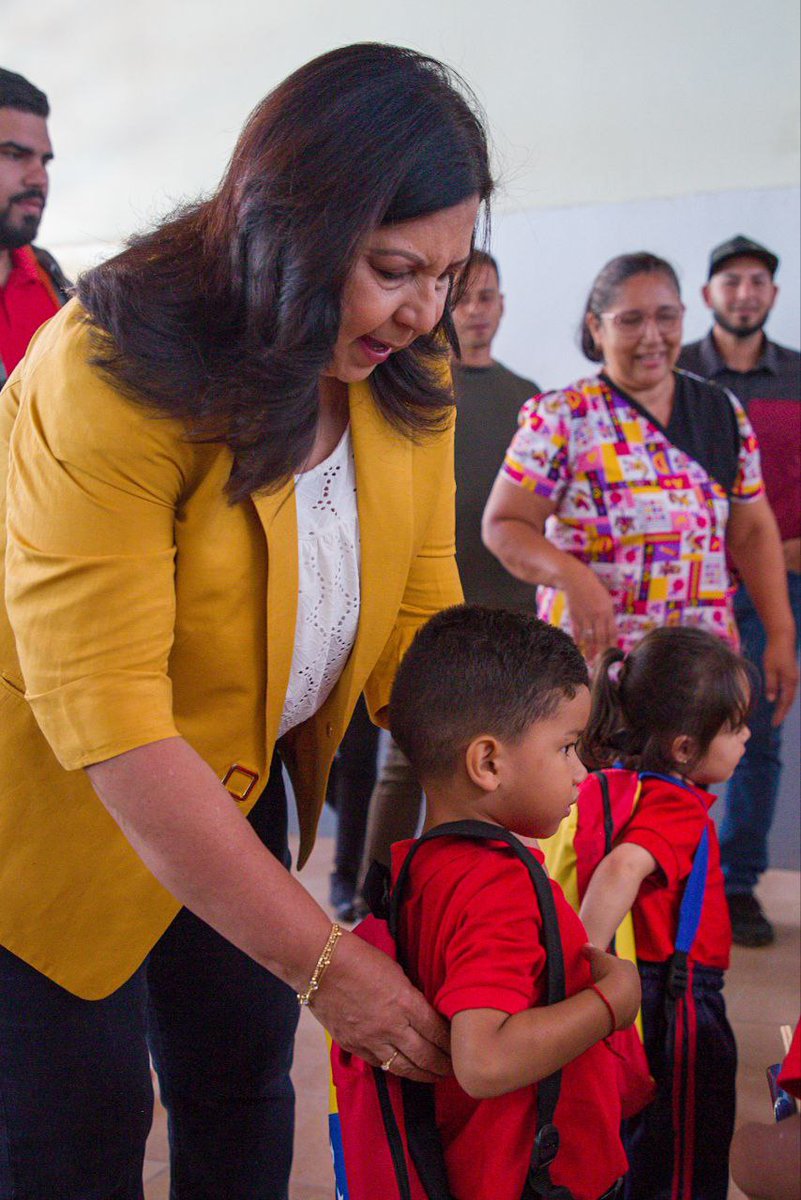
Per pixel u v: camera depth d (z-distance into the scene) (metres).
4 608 1.12
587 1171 1.13
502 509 2.62
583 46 3.47
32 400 1.05
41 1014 1.18
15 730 1.13
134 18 3.80
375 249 0.95
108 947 1.18
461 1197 1.10
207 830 1.00
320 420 1.17
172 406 0.99
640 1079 1.40
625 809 1.56
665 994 1.54
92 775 1.03
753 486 2.68
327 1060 2.37
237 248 0.99
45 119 2.34
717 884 1.62
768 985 2.71
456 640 1.17
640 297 2.51
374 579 1.24
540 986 1.10
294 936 1.01
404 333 1.02
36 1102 1.19
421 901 1.13
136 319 1.00
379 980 1.03
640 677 1.69
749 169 3.38
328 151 0.93
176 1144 1.49
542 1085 1.07
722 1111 1.57
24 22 3.88
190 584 1.10
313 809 1.40
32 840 1.15
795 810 3.44
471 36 3.56
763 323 3.25
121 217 3.90
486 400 3.24
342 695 1.30
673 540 2.53
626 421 2.56
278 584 1.12
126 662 1.02
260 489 1.06
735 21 3.36
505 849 1.13
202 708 1.17
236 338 1.02
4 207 2.28
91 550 1.01
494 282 3.21
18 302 2.35
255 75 3.75
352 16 3.66
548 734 1.14
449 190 0.95
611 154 3.48
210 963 1.37
